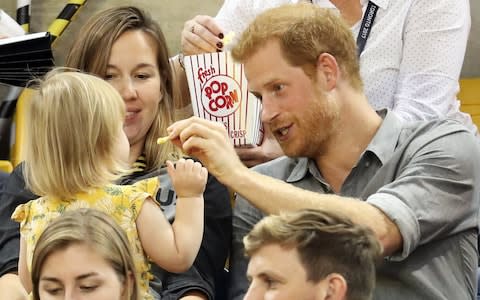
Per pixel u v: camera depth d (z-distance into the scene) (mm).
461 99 15375
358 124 9664
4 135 16141
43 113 9445
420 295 9141
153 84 11141
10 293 10164
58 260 8211
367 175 9648
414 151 9555
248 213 10422
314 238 6742
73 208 9273
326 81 9414
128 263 8516
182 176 9484
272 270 6727
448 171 9352
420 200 9141
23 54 11609
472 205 9453
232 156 9070
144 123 11102
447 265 9297
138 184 9531
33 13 17953
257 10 13391
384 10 12594
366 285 6836
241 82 10578
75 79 9602
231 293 10211
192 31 11758
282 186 8984
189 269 10297
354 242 6809
